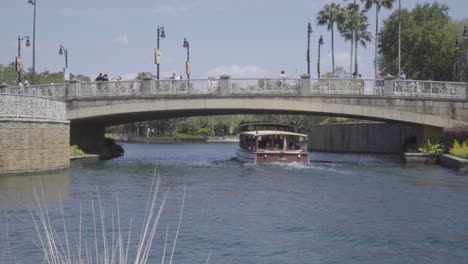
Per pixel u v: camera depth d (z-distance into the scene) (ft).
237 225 50.29
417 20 241.55
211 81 119.75
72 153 134.72
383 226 50.06
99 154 148.77
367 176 95.09
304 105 119.24
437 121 120.37
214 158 166.40
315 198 67.72
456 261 38.68
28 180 80.69
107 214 54.34
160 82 120.47
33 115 93.30
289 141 125.59
